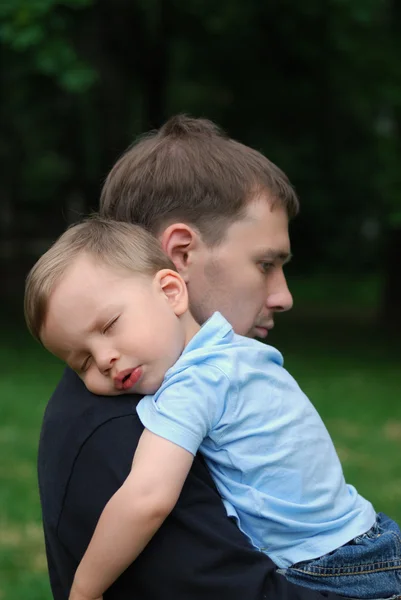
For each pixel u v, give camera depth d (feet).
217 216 6.31
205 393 5.48
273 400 5.76
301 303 59.93
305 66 47.67
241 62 48.49
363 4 36.27
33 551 16.21
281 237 6.54
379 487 19.44
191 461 5.32
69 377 6.15
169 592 5.32
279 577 5.40
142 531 5.15
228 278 6.31
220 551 5.30
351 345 40.29
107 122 50.26
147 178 6.51
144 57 49.39
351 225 74.28
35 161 71.97
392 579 5.82
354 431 24.80
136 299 5.66
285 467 5.66
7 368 34.01
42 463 5.93
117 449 5.43
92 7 42.86
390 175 35.01
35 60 33.91
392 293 45.03
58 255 5.81
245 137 52.65
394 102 36.65
